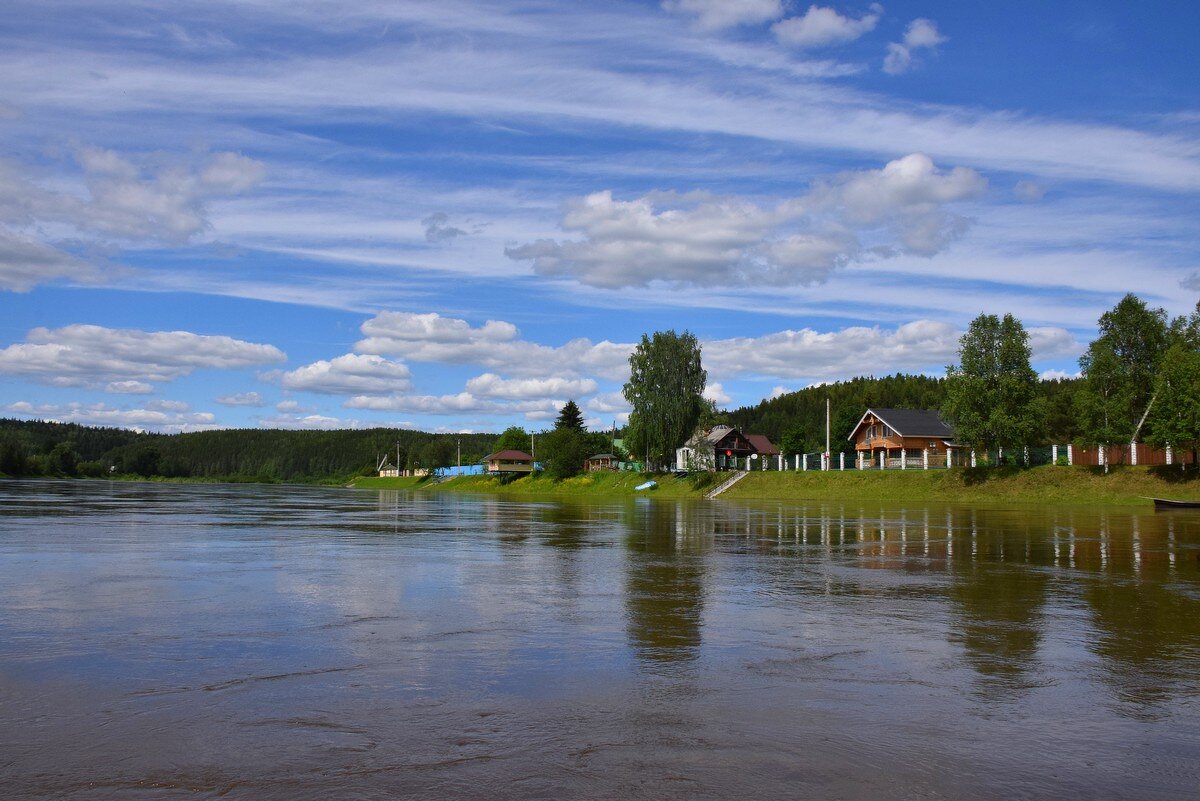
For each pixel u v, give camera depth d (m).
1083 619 11.65
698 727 6.82
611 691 7.82
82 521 31.23
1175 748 6.48
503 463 129.75
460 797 5.40
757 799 5.43
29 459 172.62
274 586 14.30
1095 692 7.96
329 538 24.80
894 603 12.98
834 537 26.09
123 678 8.09
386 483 171.12
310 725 6.76
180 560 18.20
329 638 10.02
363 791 5.48
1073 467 58.84
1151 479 54.31
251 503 54.16
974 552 21.20
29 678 8.08
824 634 10.52
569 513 43.44
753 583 15.21
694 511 45.50
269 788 5.52
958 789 5.66
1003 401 63.34
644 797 5.43
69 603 12.39
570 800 5.38
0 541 22.45
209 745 6.29
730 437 106.19
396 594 13.52
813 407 177.88
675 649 9.60
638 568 17.47
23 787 5.49
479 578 15.62
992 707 7.46
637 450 97.94
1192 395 52.81
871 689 8.00
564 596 13.47
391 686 7.89
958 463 69.69
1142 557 19.92
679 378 95.75
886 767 6.02
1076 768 6.06
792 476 73.50
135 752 6.14
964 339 64.81
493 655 9.21
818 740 6.56
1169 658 9.33
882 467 71.62
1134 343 60.50
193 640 9.84
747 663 8.96
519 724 6.84
